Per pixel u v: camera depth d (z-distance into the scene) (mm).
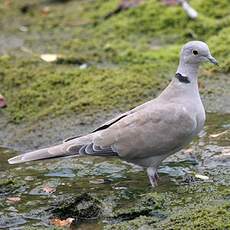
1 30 18672
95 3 19406
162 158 11141
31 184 11516
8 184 11484
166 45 16562
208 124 12969
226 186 10711
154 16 17609
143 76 14953
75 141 10930
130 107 13938
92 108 14070
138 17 17797
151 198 10281
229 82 14539
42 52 16922
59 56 16266
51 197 10992
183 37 16734
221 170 11305
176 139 10969
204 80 14719
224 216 9602
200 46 11188
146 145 10898
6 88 15164
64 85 15023
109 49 16594
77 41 17328
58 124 13750
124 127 10969
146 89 14453
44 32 18266
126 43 16812
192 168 11547
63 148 10797
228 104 13727
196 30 16828
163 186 10992
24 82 15250
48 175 11836
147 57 15859
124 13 18172
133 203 10438
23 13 19766
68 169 11977
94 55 16359
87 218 10148
